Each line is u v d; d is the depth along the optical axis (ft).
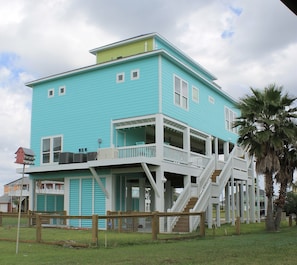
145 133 77.97
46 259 29.40
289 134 62.85
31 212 67.56
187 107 75.56
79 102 76.74
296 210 104.22
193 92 79.00
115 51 84.94
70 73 77.87
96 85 74.95
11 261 28.37
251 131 64.64
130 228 56.70
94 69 75.25
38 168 73.77
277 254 31.32
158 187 62.39
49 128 80.43
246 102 66.80
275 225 65.87
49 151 79.46
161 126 65.41
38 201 83.15
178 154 69.36
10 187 185.16
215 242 42.29
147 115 67.10
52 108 80.74
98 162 64.28
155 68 67.82
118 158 62.49
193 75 79.00
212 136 86.17
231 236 51.75
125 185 73.82
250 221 94.53
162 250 34.76
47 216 42.50
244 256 30.19
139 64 69.92
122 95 71.05
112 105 72.02
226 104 96.53
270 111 64.75
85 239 44.21
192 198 67.97
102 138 72.23
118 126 70.90
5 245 39.91
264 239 46.11
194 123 77.77
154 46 79.41
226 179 76.43
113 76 72.84
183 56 85.56
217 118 90.02
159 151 63.87
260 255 30.71
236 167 82.74
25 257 30.73
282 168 68.18
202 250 34.45
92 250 35.60
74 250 35.78
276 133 64.18
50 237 47.01
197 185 71.00
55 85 81.15
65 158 70.85
